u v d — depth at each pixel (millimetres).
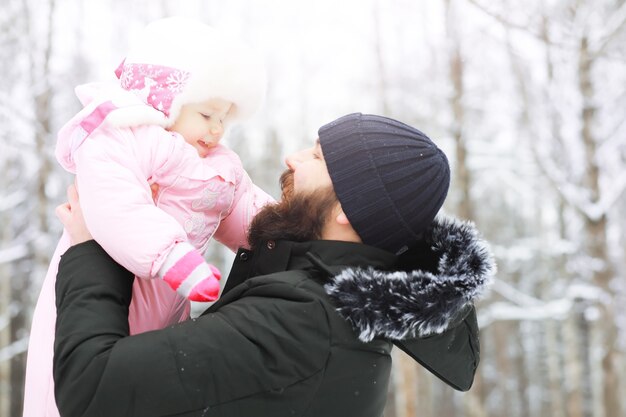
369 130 1776
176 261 1549
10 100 13281
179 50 1790
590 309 15961
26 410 1657
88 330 1454
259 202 2059
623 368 15461
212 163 1896
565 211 17156
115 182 1589
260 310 1510
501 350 25672
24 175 16969
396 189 1734
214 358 1442
